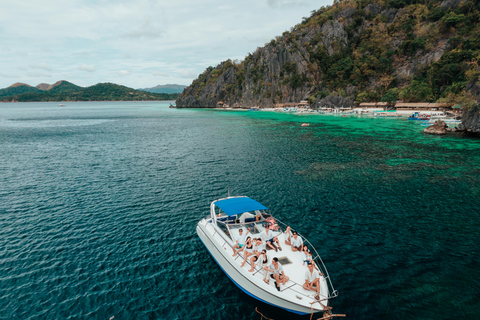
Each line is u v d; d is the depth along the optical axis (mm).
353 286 14086
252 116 149000
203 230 17578
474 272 15016
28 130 91500
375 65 171500
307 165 39562
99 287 14438
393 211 23438
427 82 137500
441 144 54750
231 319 12219
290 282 12094
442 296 13219
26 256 17469
